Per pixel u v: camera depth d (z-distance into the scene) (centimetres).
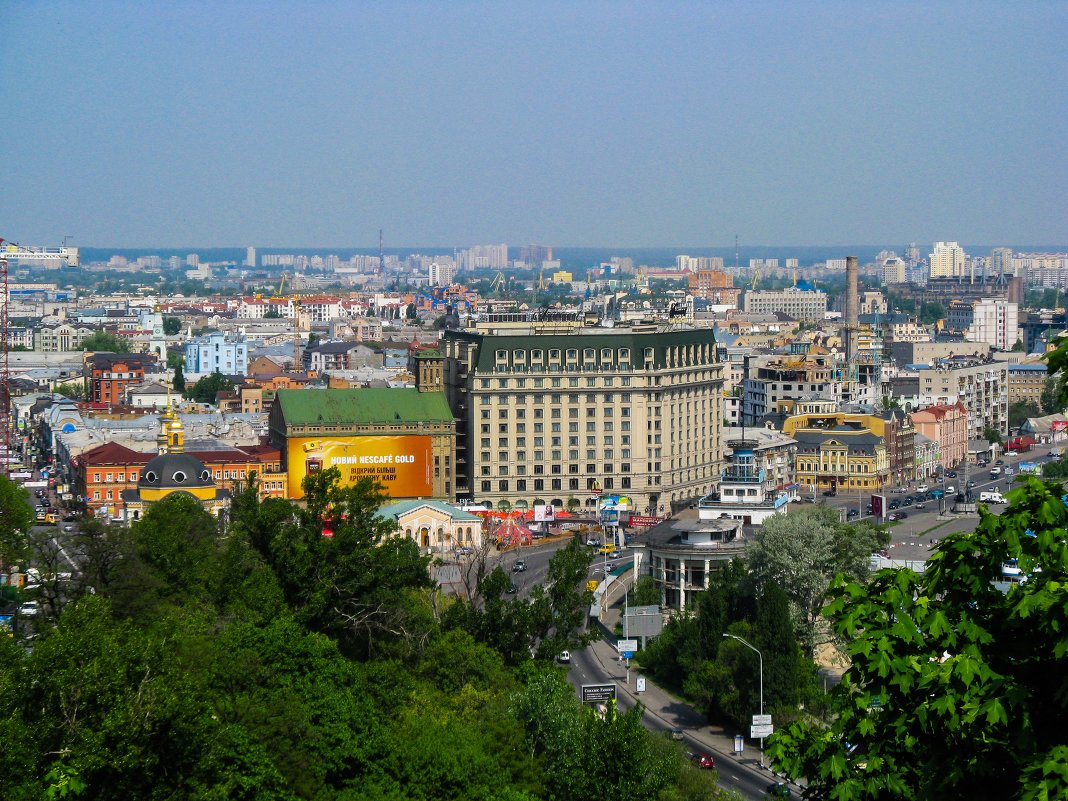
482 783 18512
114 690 15788
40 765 15200
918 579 10581
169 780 15888
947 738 9788
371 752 18775
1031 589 9775
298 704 18750
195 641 19450
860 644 10238
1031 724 9419
